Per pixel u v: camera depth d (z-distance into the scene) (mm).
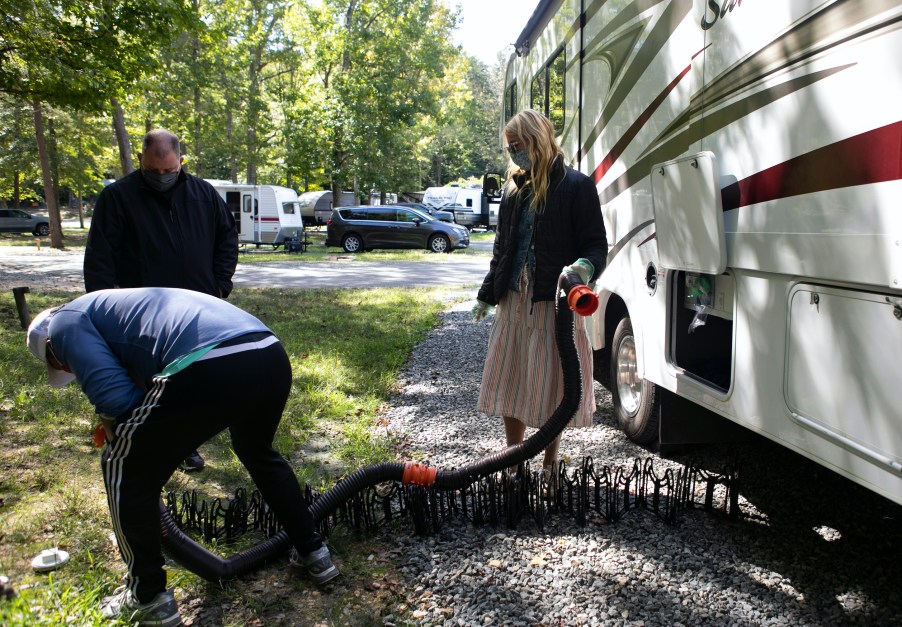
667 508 3260
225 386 2170
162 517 2498
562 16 5309
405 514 3258
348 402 5047
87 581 2527
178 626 2324
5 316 8320
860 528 3195
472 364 6535
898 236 1965
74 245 26172
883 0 2033
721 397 3004
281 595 2592
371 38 25562
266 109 29016
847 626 2418
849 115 2176
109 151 31234
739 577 2738
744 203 2773
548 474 3416
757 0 2682
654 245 3678
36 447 3924
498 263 3363
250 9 25984
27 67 10094
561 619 2459
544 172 3117
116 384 2131
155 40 10328
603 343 4766
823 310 2318
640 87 3824
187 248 3342
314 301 10734
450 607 2535
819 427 2342
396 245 22984
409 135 32312
